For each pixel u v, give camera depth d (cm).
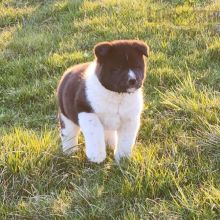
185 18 362
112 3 397
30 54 333
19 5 434
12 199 197
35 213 187
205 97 253
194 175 200
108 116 204
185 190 192
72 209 188
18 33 367
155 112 254
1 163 207
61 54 326
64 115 218
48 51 334
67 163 212
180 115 247
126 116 205
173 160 208
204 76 282
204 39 324
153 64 300
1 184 202
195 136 228
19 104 279
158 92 273
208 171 201
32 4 436
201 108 244
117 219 182
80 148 224
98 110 202
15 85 297
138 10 381
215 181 196
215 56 307
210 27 344
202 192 190
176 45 324
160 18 366
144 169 200
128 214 181
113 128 209
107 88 197
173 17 366
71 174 209
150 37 337
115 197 193
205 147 217
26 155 210
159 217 179
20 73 305
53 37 352
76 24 365
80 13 389
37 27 379
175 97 258
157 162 205
